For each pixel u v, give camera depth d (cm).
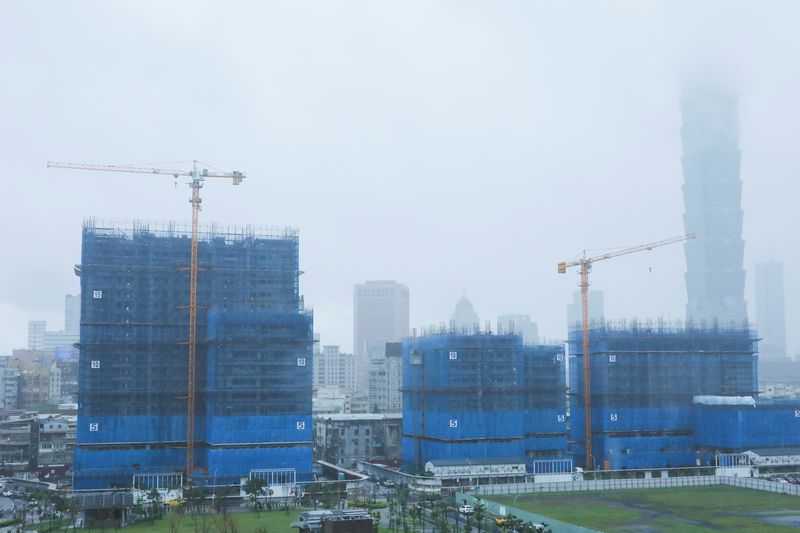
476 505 19312
